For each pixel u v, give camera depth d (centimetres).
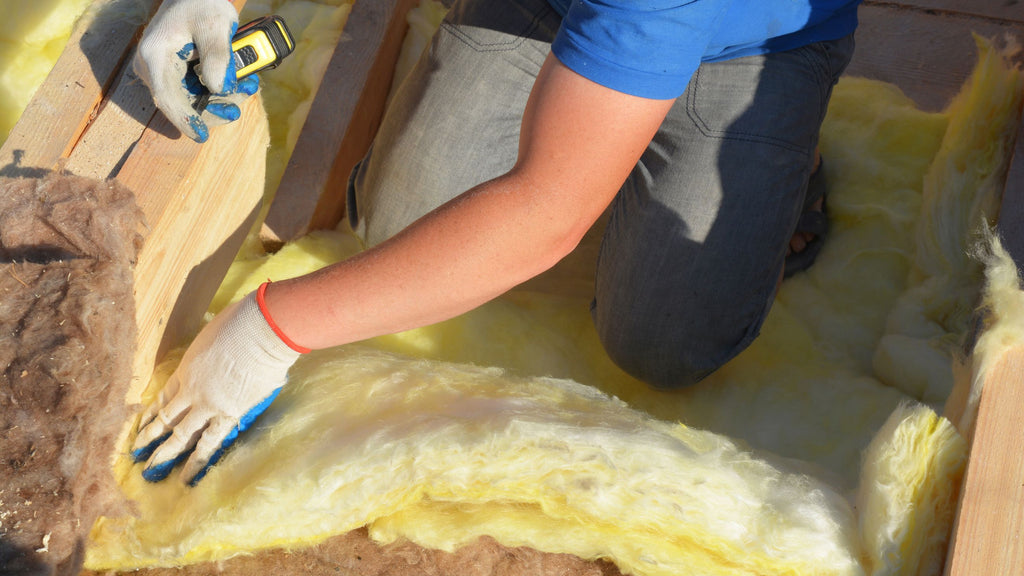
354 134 188
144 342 122
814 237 185
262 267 166
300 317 111
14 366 103
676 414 163
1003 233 151
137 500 117
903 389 159
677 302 154
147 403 126
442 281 108
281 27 128
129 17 138
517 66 166
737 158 154
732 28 145
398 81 207
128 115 128
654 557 109
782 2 145
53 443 102
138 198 120
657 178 158
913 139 193
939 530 105
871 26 235
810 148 160
